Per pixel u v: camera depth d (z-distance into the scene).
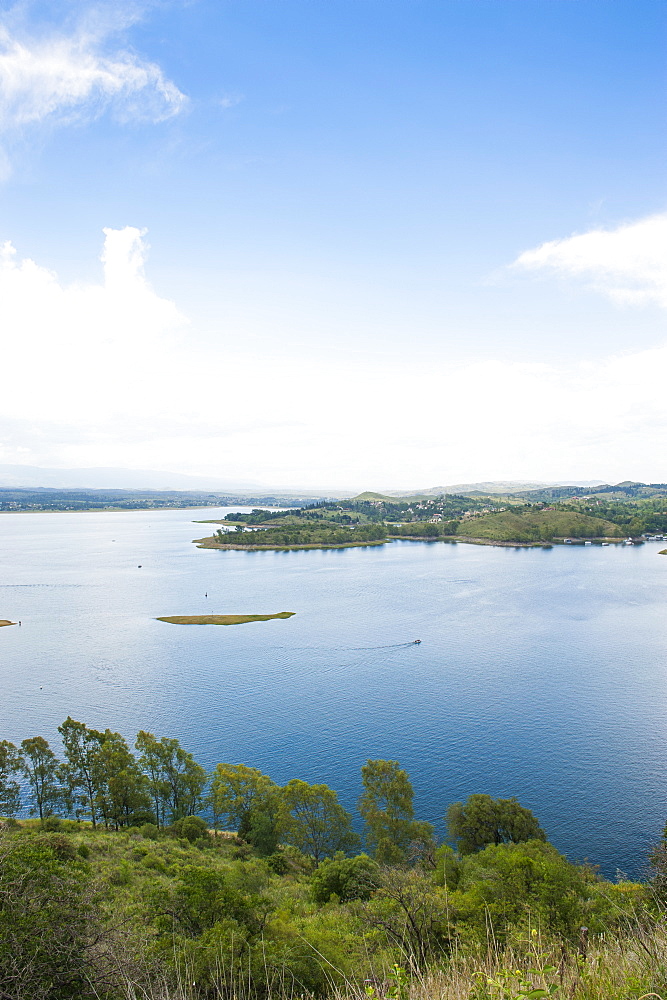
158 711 104.81
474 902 32.31
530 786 77.81
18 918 15.13
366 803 64.94
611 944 11.71
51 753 72.38
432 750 88.44
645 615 170.50
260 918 29.80
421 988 11.54
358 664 129.88
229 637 154.25
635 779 78.75
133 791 69.94
